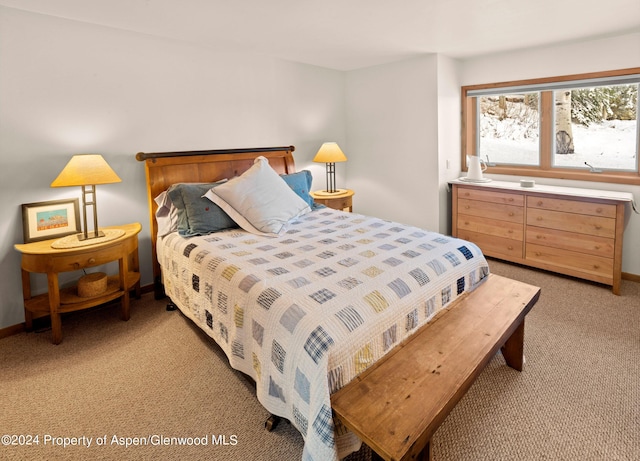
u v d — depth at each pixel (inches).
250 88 151.5
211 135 142.1
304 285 71.5
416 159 169.3
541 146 156.0
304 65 170.1
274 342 64.5
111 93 117.5
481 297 85.6
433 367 60.9
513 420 71.1
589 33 126.0
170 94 130.1
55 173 109.7
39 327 110.2
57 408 76.4
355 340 59.9
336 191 176.9
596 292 125.7
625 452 63.3
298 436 68.9
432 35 126.0
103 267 122.8
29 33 101.5
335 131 189.8
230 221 116.0
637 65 126.6
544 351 93.0
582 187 143.9
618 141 138.0
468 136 174.9
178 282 103.6
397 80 169.5
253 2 94.5
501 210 150.5
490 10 102.7
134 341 101.3
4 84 99.2
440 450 64.3
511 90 156.1
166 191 120.2
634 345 94.3
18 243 105.3
